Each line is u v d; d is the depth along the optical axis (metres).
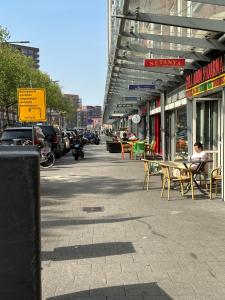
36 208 3.21
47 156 21.06
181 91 18.36
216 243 7.13
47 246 7.10
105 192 12.80
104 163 23.48
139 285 5.38
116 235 7.73
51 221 8.93
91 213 9.70
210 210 9.82
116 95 29.12
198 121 15.83
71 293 5.17
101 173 18.12
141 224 8.54
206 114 15.16
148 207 10.30
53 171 19.17
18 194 3.18
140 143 25.36
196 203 10.73
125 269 5.96
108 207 10.38
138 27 11.66
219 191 12.47
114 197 11.85
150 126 32.53
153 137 31.77
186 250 6.78
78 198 11.76
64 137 33.62
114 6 9.13
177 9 10.35
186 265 6.09
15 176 3.17
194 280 5.53
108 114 61.69
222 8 10.10
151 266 6.07
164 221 8.77
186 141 18.05
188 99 15.42
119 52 13.95
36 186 3.21
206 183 12.41
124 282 5.49
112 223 8.68
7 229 3.19
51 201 11.32
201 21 9.20
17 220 3.19
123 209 10.10
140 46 12.62
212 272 5.80
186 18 9.21
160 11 9.50
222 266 6.03
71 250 6.87
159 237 7.55
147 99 30.36
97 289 5.28
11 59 49.62
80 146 26.69
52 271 5.93
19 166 3.17
